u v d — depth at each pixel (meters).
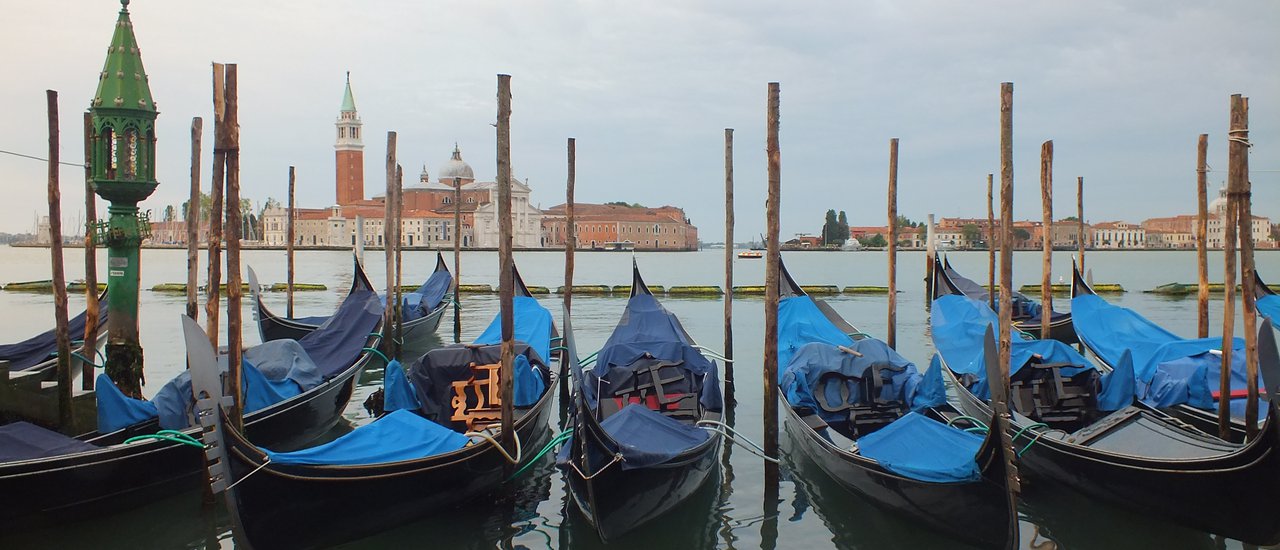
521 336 17.44
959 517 9.04
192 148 14.49
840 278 60.53
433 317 25.47
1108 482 9.79
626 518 9.45
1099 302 17.03
